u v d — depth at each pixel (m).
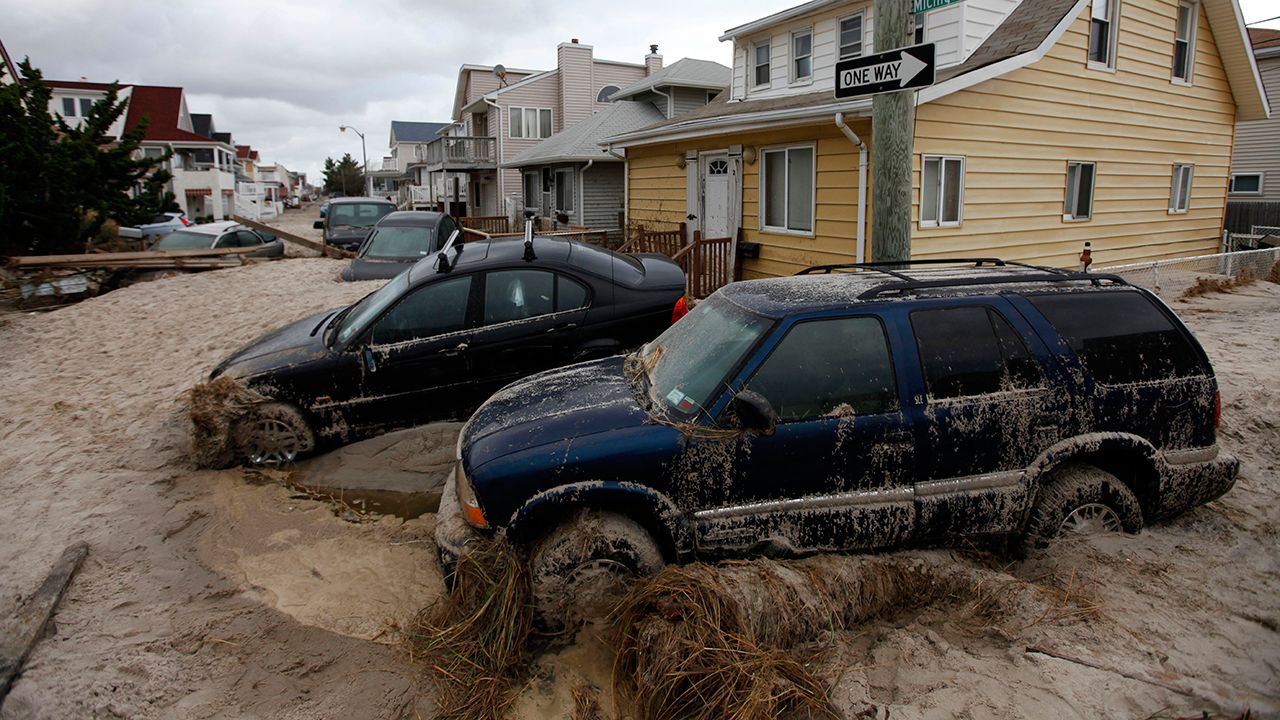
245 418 5.81
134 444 6.36
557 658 3.50
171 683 3.46
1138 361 4.02
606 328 6.13
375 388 5.89
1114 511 4.00
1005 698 2.98
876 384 3.75
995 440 3.80
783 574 3.46
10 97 17.36
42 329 10.46
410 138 84.81
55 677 3.52
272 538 4.82
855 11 13.64
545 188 28.41
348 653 3.63
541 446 3.67
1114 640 3.29
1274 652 3.19
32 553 4.66
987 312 3.94
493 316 6.00
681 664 3.01
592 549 3.52
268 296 11.66
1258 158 23.02
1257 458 5.30
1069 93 12.30
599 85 36.62
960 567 3.79
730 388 3.69
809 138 11.91
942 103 10.69
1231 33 14.34
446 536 3.84
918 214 10.79
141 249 20.48
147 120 21.69
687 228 15.30
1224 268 13.84
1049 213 12.49
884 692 3.07
